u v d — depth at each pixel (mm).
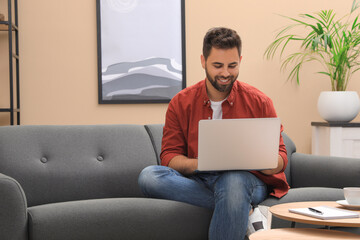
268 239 1425
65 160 2279
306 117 3379
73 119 3213
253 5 3350
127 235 1890
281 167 2033
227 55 2010
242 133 1838
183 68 3283
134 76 3250
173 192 1998
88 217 1846
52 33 3193
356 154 3025
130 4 3240
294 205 1777
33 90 3180
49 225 1786
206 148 1832
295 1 3371
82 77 3217
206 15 3316
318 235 1465
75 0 3209
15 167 2174
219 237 1812
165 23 3275
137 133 2479
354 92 3092
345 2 3398
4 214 1733
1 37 3154
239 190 1823
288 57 3361
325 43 2959
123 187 2336
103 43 3219
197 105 2164
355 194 1674
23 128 2305
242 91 2162
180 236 1956
